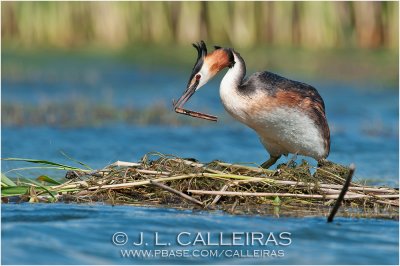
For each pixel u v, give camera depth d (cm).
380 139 1797
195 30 3041
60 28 3070
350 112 2100
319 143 1261
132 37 3109
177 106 1250
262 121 1241
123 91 2342
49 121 1889
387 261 829
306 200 1065
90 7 3070
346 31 3023
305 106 1240
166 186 1022
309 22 2991
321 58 2809
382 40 3014
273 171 1124
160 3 3073
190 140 1755
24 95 2241
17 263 790
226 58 1259
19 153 1547
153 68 2759
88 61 2856
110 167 1134
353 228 954
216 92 2381
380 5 2986
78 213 983
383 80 2542
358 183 1173
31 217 954
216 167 1120
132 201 1060
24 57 2881
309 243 892
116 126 1880
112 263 809
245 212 1015
